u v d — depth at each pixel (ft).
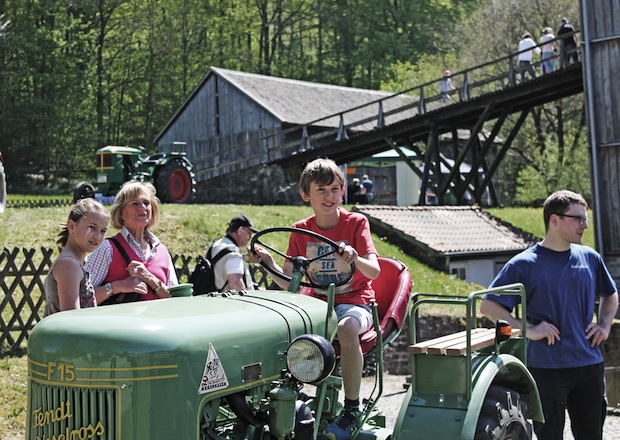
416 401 15.53
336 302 16.96
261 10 206.59
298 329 14.49
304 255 17.40
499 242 67.26
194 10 182.39
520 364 16.65
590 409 18.04
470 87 82.84
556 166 123.24
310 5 209.46
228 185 100.99
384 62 201.87
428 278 56.70
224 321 13.30
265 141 116.47
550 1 126.82
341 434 15.34
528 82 77.36
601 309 18.83
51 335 12.67
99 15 176.76
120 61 181.06
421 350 15.52
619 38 58.80
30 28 160.66
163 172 71.26
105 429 12.09
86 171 170.30
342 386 17.10
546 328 17.61
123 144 186.19
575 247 18.54
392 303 17.90
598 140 59.82
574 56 76.28
